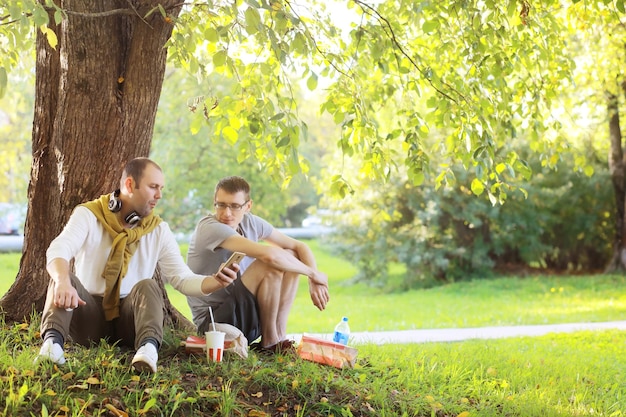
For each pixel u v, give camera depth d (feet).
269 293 18.84
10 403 12.92
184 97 68.90
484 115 21.15
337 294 67.36
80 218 16.40
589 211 72.02
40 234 20.17
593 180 69.77
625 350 29.86
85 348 16.78
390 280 71.20
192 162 69.97
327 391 16.48
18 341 17.63
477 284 65.72
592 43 47.34
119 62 19.88
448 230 68.03
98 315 16.58
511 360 24.66
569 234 72.84
